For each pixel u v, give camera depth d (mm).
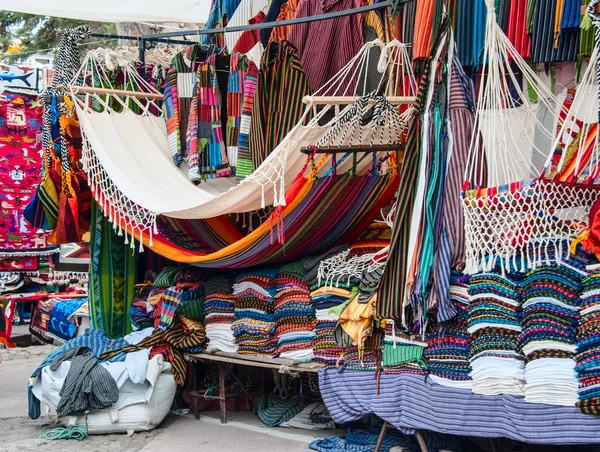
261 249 5184
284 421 5551
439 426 4188
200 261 5535
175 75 6117
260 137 5516
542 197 3723
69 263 11719
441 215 4137
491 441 4430
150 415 5535
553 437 3729
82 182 6355
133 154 6074
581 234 3686
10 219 11383
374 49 5395
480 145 4203
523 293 3855
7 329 9820
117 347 5969
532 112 4570
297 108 5270
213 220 6102
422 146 4203
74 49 6344
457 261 4117
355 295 4660
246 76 5898
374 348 4559
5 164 11320
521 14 4746
